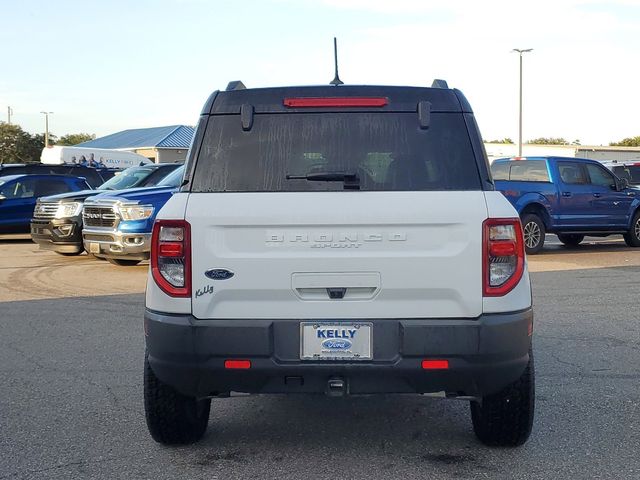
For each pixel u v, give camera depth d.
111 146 56.00
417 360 3.78
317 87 4.14
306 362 3.81
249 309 3.83
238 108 4.11
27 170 20.72
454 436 4.81
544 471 4.17
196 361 3.84
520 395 4.25
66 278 12.09
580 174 15.66
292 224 3.81
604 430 4.86
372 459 4.39
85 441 4.71
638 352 6.97
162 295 3.87
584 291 10.48
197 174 4.00
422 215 3.79
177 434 4.50
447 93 4.14
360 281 3.80
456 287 3.79
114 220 12.29
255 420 5.19
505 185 15.00
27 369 6.47
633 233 16.61
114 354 6.99
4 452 4.52
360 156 4.00
